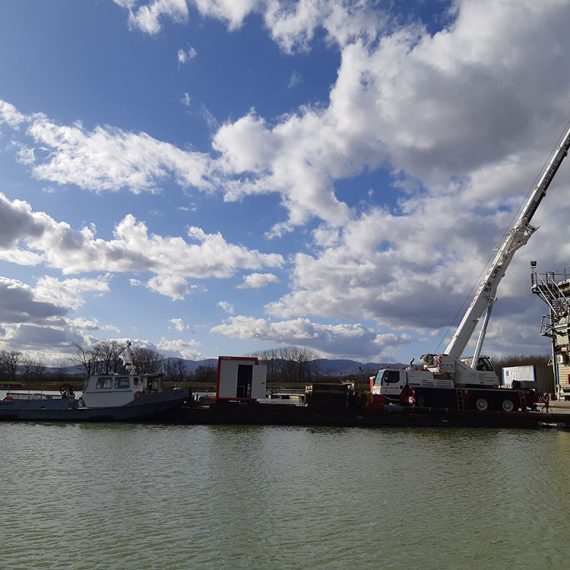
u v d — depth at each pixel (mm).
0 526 13812
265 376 38875
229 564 11430
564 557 12180
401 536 13406
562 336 57969
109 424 35688
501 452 26516
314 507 15844
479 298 40844
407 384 39062
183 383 88562
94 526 13852
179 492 17391
